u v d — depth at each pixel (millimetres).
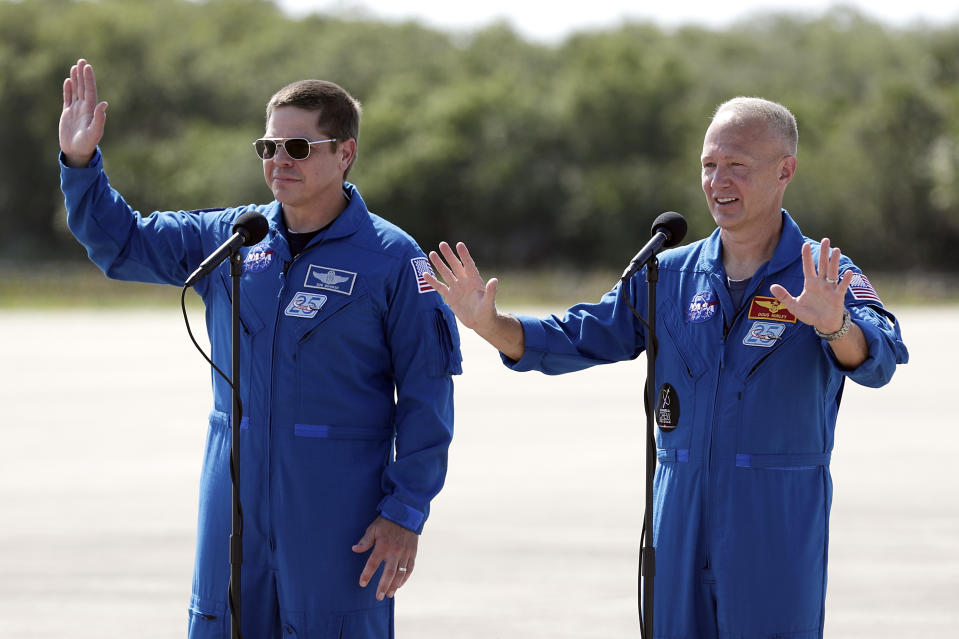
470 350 40312
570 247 118938
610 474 18359
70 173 6816
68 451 20312
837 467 19156
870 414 25625
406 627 10773
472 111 121625
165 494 16734
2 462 19250
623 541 14109
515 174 118250
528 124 120875
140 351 39375
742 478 6406
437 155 118250
